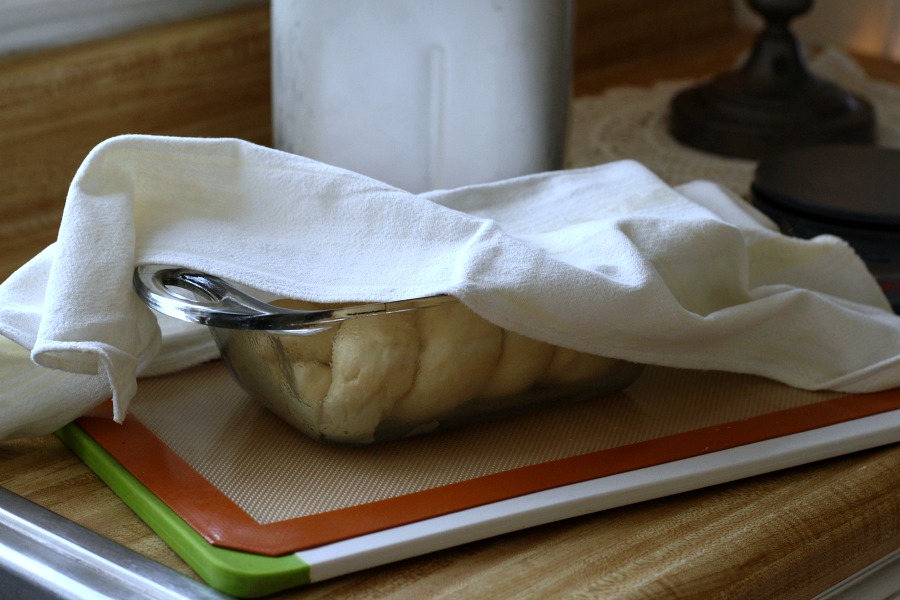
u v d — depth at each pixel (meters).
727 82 1.55
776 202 1.26
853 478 1.06
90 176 1.03
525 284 1.00
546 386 1.07
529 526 1.01
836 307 1.11
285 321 0.99
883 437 1.09
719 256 1.09
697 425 1.09
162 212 1.05
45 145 1.32
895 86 1.70
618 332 1.04
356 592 0.97
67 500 1.03
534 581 0.98
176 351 1.12
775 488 1.06
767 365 1.13
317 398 1.02
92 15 1.38
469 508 1.01
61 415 1.05
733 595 0.99
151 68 1.36
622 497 1.03
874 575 1.08
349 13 1.21
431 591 0.97
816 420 1.09
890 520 1.05
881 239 1.23
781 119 1.50
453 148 1.24
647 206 1.13
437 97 1.23
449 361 1.02
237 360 1.04
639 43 1.78
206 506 1.00
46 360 0.99
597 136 1.54
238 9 1.46
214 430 1.07
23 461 1.06
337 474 1.03
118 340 1.00
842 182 1.28
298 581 0.97
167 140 1.04
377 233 1.04
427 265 1.02
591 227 1.07
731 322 1.07
